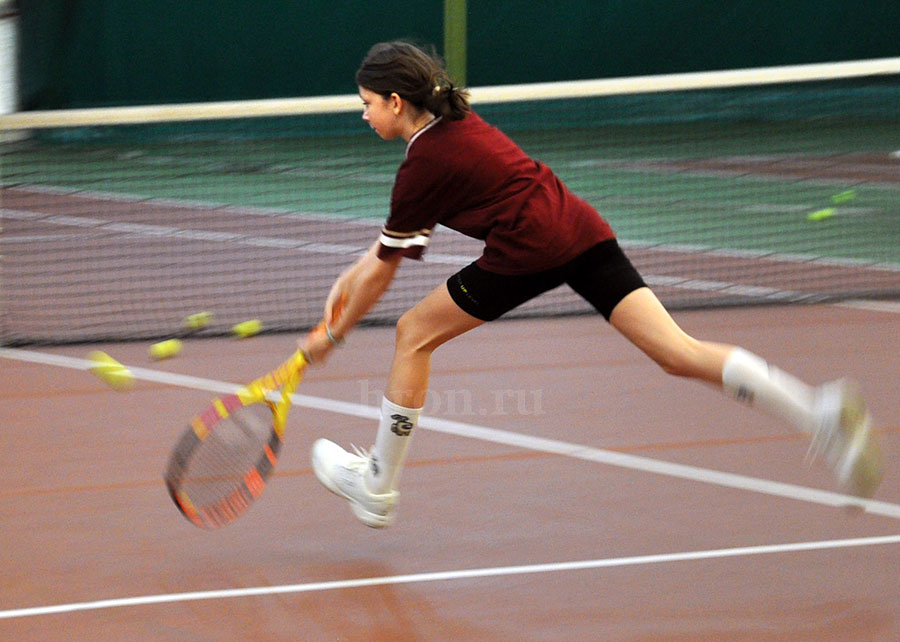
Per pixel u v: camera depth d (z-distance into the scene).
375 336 21.66
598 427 16.25
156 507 13.62
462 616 10.84
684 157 47.19
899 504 13.37
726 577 11.55
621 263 11.37
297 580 11.66
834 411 10.78
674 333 11.19
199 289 26.33
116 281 27.36
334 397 17.86
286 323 22.81
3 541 12.66
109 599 11.26
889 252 29.27
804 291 24.72
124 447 15.66
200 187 43.12
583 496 13.77
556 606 11.00
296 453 15.42
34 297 25.66
